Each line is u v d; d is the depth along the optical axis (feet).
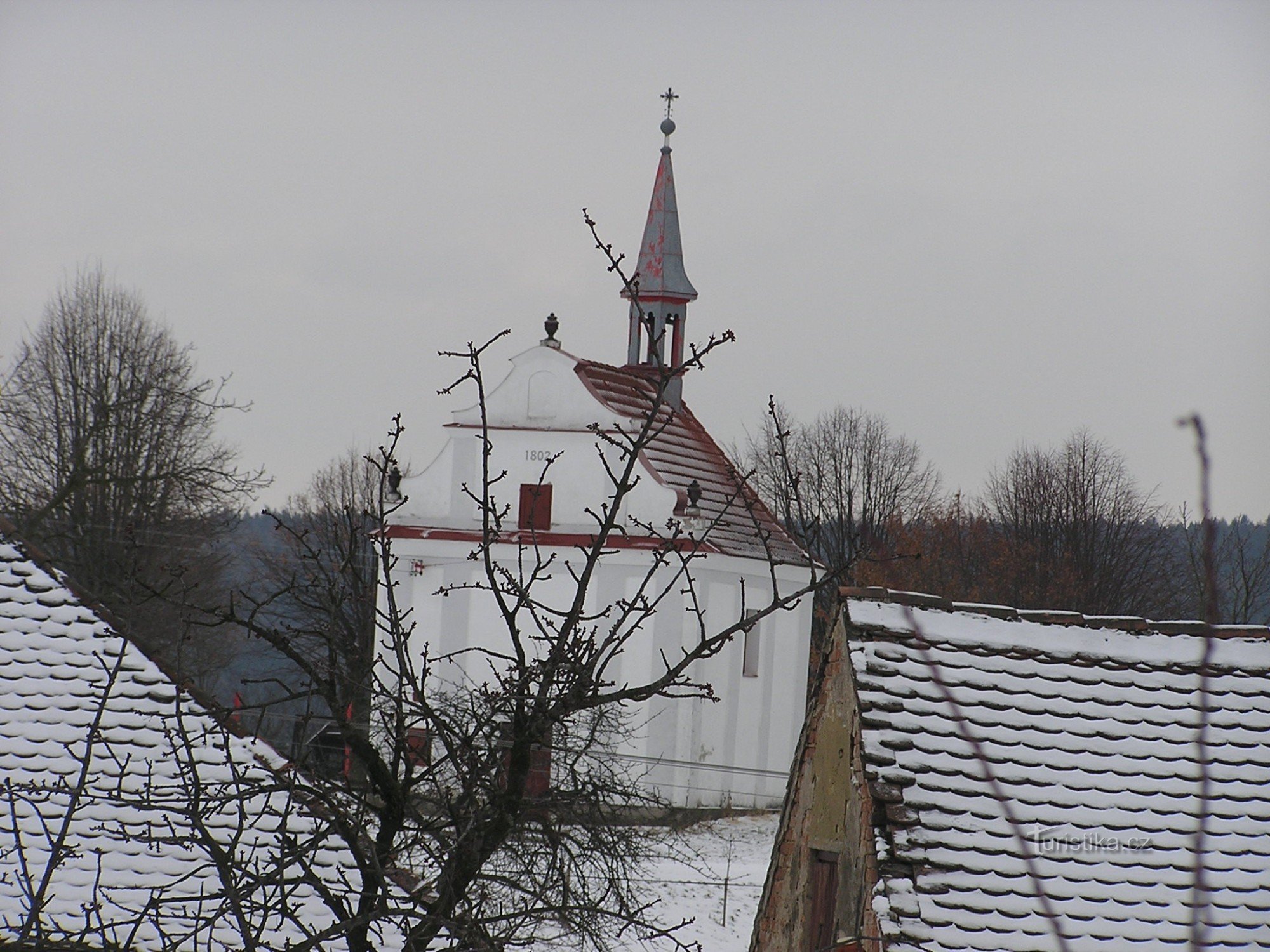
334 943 180.96
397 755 127.24
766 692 549.95
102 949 173.17
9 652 209.77
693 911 404.77
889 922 157.48
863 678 179.83
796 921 192.95
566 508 522.06
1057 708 179.42
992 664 183.62
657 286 588.09
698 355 122.01
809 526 122.52
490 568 123.34
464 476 530.27
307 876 120.67
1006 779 171.22
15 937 170.19
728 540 523.29
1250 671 186.70
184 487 612.29
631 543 504.43
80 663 208.85
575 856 144.15
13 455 653.30
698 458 563.07
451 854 120.98
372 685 128.16
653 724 501.15
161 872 185.88
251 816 190.29
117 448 629.92
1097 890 160.66
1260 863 164.96
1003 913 158.30
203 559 530.27
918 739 173.68
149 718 202.80
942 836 164.35
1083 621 190.49
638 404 559.38
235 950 135.85
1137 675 185.06
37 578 218.18
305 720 126.31
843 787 182.91
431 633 518.37
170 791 180.14
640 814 498.28
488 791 125.18
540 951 174.60
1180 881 162.61
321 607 125.18
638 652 506.48
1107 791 171.32
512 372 532.32
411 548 521.24
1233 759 176.14
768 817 533.96
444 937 130.62
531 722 122.83
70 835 188.65
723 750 529.04
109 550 454.81
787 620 563.48
